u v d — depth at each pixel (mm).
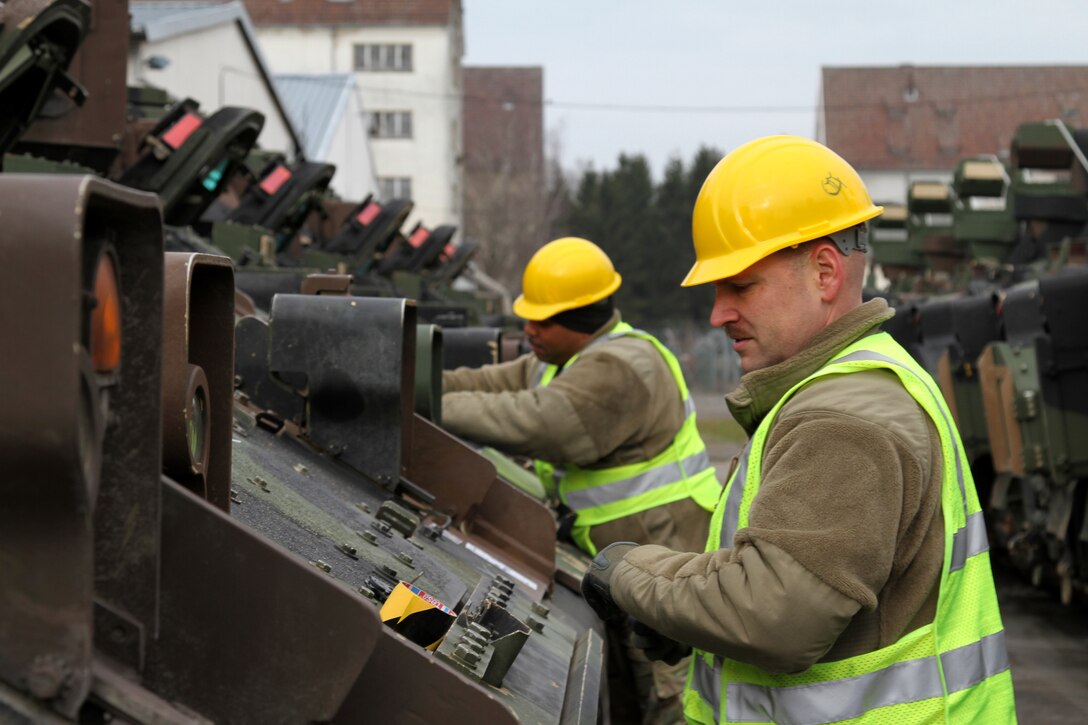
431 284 14711
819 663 2135
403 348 3416
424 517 3467
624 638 4699
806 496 2031
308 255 11406
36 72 4895
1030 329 9383
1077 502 8953
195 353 2031
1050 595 10508
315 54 50000
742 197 2340
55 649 1349
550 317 5055
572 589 4176
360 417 3273
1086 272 8531
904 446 2053
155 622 1520
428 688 1852
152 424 1510
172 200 6777
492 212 63562
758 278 2342
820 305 2334
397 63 50250
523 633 2346
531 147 73750
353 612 1622
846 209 2340
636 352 4793
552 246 5176
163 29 21688
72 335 1282
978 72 61125
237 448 2869
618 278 5219
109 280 1458
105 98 6070
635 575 2350
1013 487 10281
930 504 2090
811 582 1984
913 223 23484
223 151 6848
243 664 1625
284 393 3324
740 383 2391
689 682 2457
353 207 13656
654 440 4848
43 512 1327
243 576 1626
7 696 1343
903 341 12836
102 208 1404
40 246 1283
